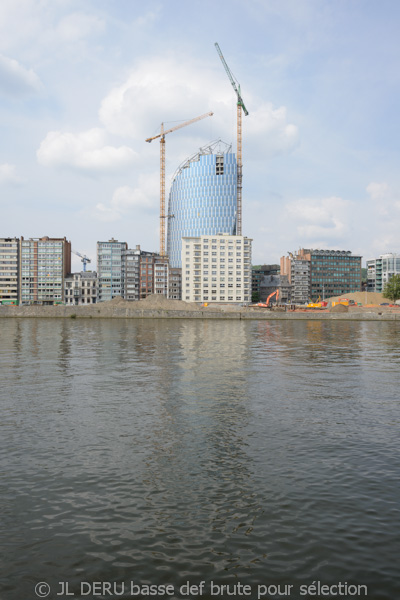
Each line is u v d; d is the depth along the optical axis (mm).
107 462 16562
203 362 45062
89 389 30484
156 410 24562
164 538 11422
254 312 165500
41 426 21266
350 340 76625
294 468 16109
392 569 10227
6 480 14914
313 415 23734
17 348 57562
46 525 12047
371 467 16266
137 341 69000
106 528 11898
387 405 26250
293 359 48594
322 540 11359
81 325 114500
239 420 22562
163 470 15805
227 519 12375
